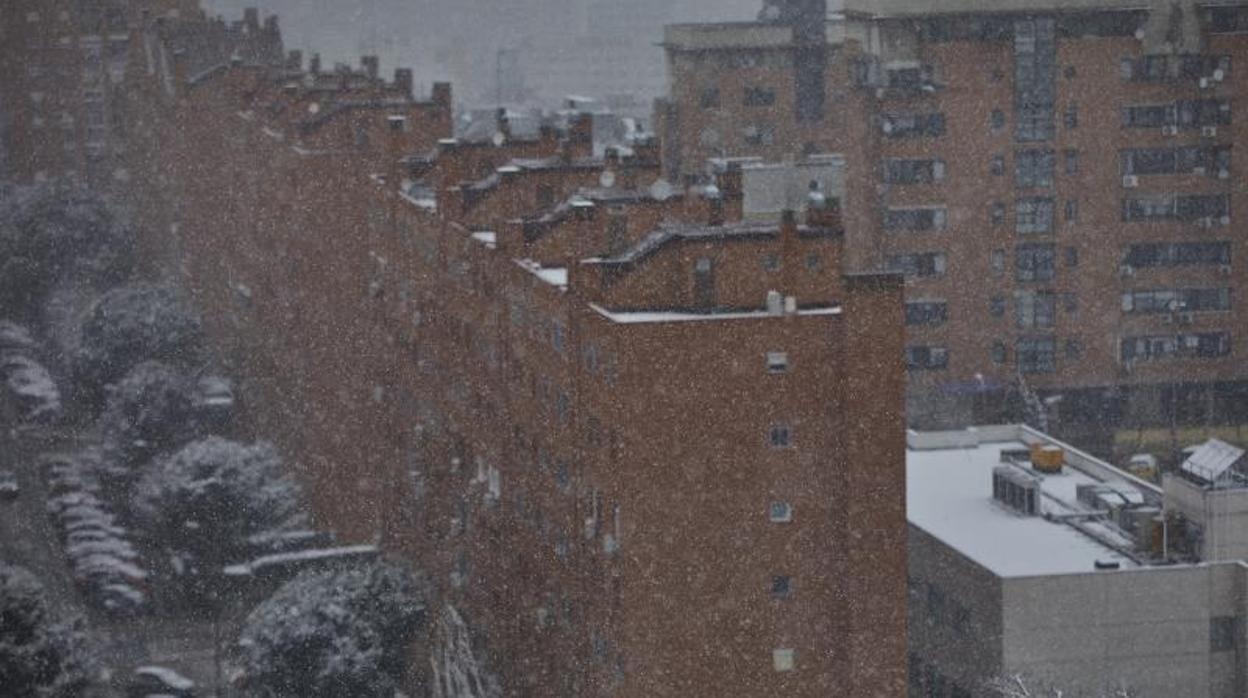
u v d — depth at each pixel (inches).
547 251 5201.8
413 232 6245.1
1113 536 5265.8
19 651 5295.3
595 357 4547.2
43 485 7819.9
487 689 5482.3
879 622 4485.7
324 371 7396.7
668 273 4542.3
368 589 5546.3
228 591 6540.4
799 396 4421.8
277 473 7017.7
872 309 4387.3
